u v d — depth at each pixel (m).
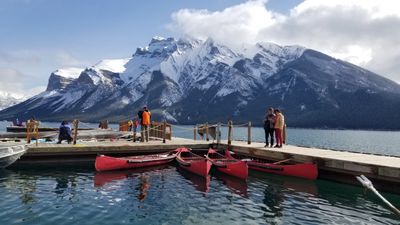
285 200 15.12
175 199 15.08
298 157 20.38
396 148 67.50
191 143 27.25
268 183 18.36
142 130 28.06
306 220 12.65
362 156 19.64
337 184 18.11
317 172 18.75
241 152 24.92
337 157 19.06
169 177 19.64
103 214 12.91
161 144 25.78
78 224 11.86
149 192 16.20
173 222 12.26
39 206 13.69
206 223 12.23
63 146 22.95
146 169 22.09
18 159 22.31
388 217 13.00
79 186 17.06
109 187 16.98
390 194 16.06
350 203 14.70
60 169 21.44
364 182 10.09
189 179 19.19
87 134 34.00
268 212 13.48
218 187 17.39
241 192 16.42
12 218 12.30
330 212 13.54
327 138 107.81
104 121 48.03
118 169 21.53
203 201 14.83
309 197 15.62
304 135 132.38
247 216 13.00
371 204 14.59
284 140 26.48
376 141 96.69
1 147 19.91
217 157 24.92
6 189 16.22
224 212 13.41
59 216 12.59
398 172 15.56
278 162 20.88
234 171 20.00
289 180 19.12
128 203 14.35
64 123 26.14
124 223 12.07
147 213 13.14
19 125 50.31
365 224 12.28
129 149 24.55
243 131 130.25
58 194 15.48
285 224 12.23
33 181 17.98
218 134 27.78
